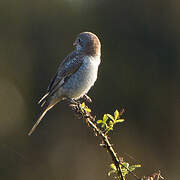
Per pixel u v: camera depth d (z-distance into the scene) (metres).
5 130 15.55
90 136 14.77
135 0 16.00
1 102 15.81
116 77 15.50
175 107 15.10
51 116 15.30
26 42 16.50
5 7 16.52
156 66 15.53
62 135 15.06
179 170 14.31
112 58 15.76
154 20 15.79
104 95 15.32
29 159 14.59
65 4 16.56
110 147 5.20
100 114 15.17
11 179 12.83
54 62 16.25
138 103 15.24
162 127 14.98
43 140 15.24
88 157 14.47
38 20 16.56
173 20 15.66
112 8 16.25
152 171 13.84
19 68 16.33
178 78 15.30
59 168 14.52
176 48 15.56
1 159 12.88
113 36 16.06
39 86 16.19
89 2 16.53
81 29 16.39
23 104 15.96
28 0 16.53
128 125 14.90
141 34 15.88
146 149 14.66
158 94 15.27
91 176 14.23
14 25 16.55
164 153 14.66
